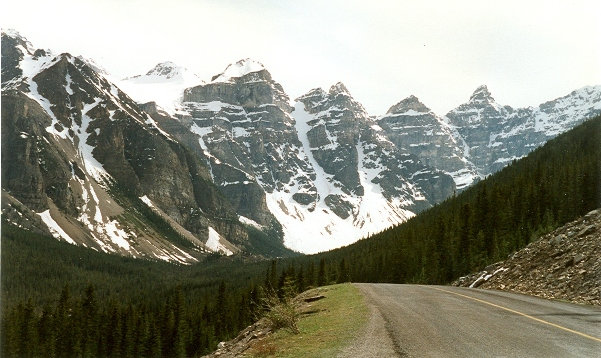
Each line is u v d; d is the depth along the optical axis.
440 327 16.53
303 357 13.85
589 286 25.20
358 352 13.43
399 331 16.05
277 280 98.25
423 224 130.25
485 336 14.82
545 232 63.28
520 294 28.16
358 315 20.20
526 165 146.25
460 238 79.69
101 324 98.50
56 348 92.62
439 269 79.25
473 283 39.25
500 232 75.31
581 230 35.06
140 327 95.25
